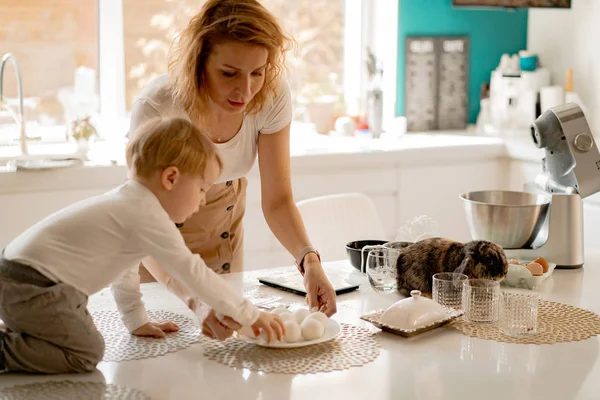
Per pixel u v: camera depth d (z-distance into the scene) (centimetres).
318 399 126
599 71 377
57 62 346
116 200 140
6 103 330
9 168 288
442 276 176
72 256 136
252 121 191
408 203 352
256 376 136
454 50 405
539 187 229
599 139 359
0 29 334
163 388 130
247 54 162
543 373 138
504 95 392
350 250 210
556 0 387
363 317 163
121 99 357
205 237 213
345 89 407
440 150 352
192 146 143
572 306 177
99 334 140
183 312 172
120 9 350
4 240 284
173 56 179
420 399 127
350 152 334
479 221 212
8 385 131
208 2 169
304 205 249
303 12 389
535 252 212
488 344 153
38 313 133
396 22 391
